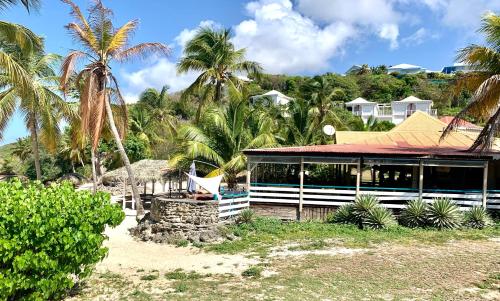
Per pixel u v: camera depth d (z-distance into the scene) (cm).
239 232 1788
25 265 732
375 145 2439
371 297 977
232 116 2556
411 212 1897
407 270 1209
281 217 2108
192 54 3222
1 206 735
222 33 3173
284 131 3719
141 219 2070
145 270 1282
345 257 1377
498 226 1862
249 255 1454
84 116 2148
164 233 1778
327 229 1841
